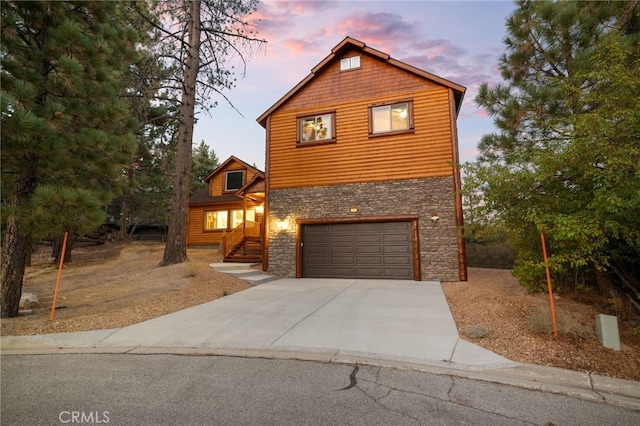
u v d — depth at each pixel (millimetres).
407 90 11258
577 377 3602
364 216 11164
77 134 6102
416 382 3498
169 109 16891
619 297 5852
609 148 4469
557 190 5410
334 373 3740
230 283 9656
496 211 6234
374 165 11289
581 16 8414
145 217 24031
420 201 10609
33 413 2869
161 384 3465
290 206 12125
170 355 4387
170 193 22953
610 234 4973
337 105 12055
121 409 2936
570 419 2814
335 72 12281
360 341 4797
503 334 4891
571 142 4953
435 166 10594
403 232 10758
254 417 2791
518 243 6406
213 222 21312
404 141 11047
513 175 5645
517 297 6707
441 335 5004
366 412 2879
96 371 3838
